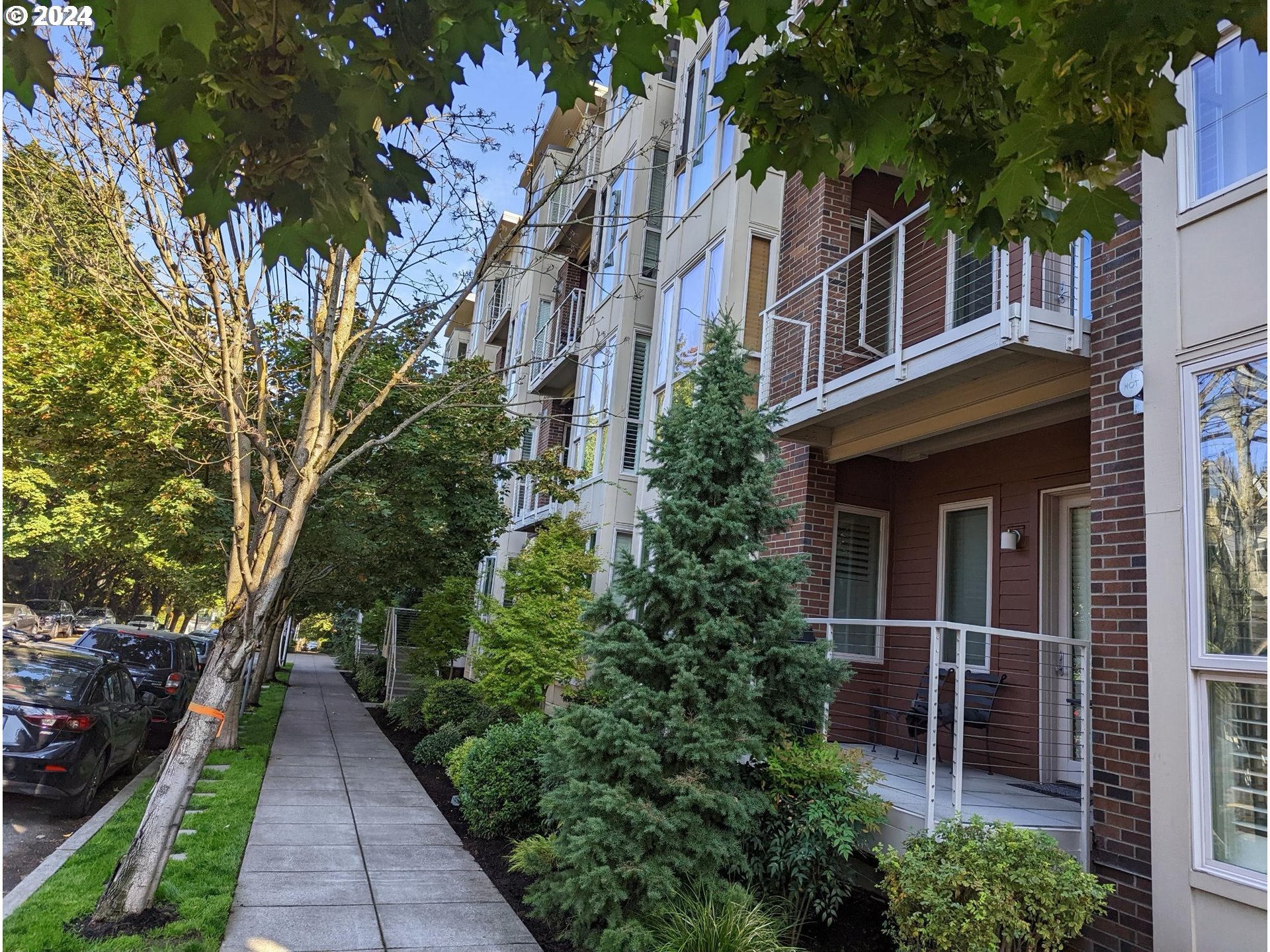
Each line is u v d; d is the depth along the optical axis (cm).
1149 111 260
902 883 450
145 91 436
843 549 890
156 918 504
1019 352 560
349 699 2056
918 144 339
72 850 638
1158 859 432
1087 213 302
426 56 272
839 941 529
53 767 711
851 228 941
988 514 790
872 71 314
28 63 246
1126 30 236
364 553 1211
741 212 1020
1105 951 462
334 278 618
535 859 557
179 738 543
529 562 1109
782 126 323
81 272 699
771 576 566
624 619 575
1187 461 448
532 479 1631
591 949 487
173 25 220
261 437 594
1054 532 725
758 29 288
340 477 1094
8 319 821
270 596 573
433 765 1122
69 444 927
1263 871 393
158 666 1163
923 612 848
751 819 528
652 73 320
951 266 771
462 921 546
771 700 571
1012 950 431
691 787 493
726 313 652
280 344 962
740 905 464
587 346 1521
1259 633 407
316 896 573
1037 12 266
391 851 697
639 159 1427
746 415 604
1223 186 457
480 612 1311
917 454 865
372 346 1076
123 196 585
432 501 1269
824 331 779
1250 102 449
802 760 554
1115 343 518
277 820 770
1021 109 308
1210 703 424
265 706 1689
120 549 1664
